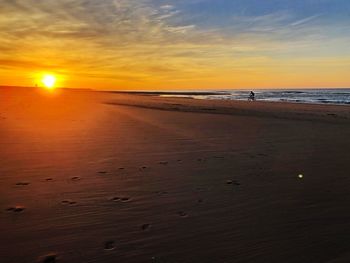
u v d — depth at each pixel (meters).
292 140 10.97
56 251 3.61
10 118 15.01
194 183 6.06
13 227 4.14
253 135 11.96
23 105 23.92
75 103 28.97
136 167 7.11
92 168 6.95
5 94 44.12
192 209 4.84
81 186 5.75
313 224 4.38
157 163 7.51
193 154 8.53
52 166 7.02
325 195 5.50
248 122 16.16
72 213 4.60
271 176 6.59
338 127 14.59
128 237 3.95
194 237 3.98
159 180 6.20
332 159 8.16
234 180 6.29
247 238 3.97
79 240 3.86
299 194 5.54
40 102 28.77
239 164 7.54
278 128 14.04
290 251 3.67
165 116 18.48
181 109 24.78
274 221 4.46
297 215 4.66
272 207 4.96
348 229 4.22
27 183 5.84
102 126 13.54
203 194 5.48
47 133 11.33
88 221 4.36
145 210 4.77
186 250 3.68
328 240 3.93
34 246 3.70
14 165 7.02
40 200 5.05
